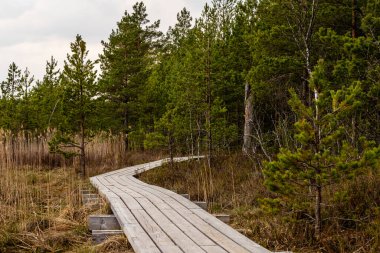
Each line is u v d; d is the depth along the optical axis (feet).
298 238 22.00
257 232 23.59
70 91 54.03
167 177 46.50
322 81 22.25
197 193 35.99
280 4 41.16
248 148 56.44
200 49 55.57
